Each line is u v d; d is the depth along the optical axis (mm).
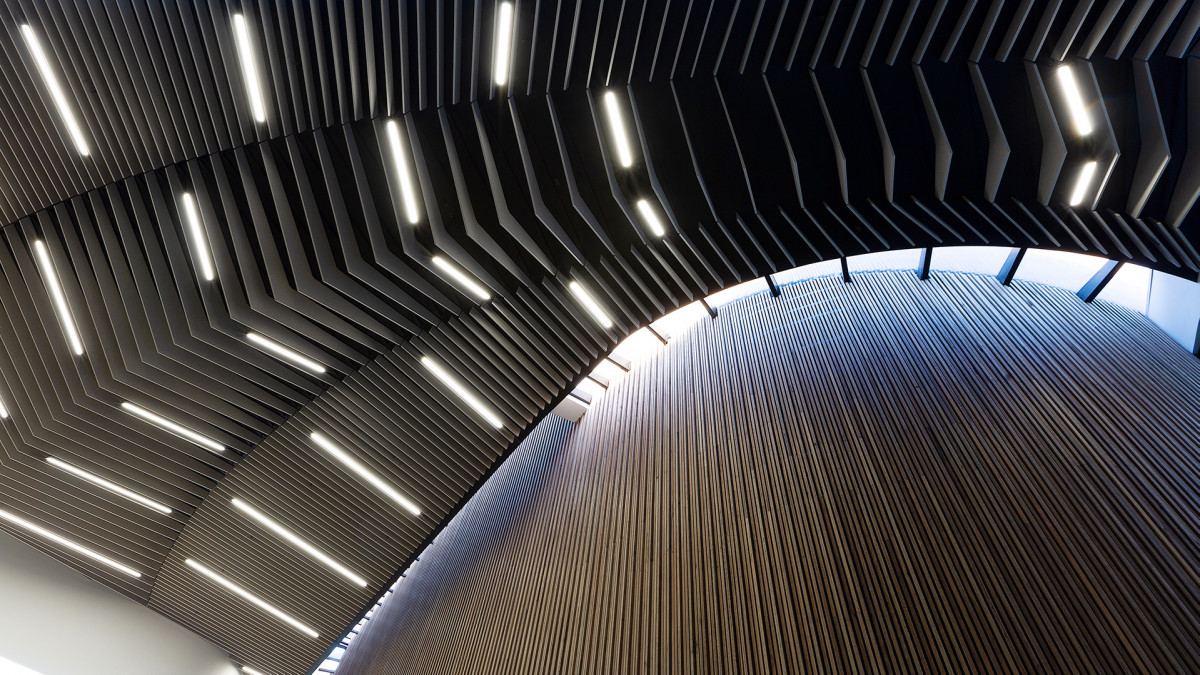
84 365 6062
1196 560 4363
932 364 6934
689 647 5191
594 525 7449
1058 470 5289
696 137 5074
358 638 12641
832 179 5250
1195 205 4398
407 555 8586
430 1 4562
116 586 7832
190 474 7184
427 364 6738
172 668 8578
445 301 6262
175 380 6215
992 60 4402
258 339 5902
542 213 5145
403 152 4949
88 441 6602
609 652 5684
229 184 5270
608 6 4500
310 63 4680
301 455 7215
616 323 6809
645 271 6324
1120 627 4098
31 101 4719
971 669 4156
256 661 9273
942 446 5859
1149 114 4191
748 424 7207
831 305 8648
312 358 6355
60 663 7520
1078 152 4473
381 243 5441
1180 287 7273
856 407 6703
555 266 5996
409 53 4727
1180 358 6848
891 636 4504
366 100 4945
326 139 5109
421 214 5441
